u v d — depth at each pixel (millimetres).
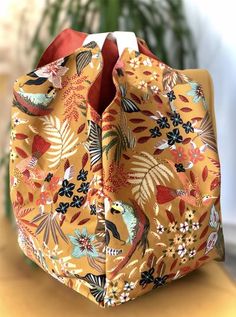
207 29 1005
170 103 596
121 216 515
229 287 616
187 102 606
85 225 536
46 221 575
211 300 587
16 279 636
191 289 608
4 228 808
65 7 929
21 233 618
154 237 533
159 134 574
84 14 895
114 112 523
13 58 983
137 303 578
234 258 991
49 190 580
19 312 564
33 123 595
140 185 540
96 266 526
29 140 597
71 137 572
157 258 539
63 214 558
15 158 605
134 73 582
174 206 551
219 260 642
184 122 597
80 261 541
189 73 677
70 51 646
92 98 560
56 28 891
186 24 985
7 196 865
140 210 528
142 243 525
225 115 1031
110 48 605
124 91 558
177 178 570
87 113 542
